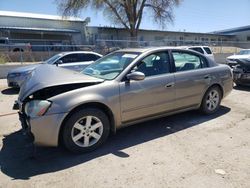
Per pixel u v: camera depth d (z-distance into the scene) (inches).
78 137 145.8
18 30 1200.2
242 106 247.9
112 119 156.9
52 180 121.9
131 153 148.2
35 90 139.2
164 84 175.8
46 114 134.2
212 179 120.0
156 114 177.3
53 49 760.3
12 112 244.4
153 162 137.0
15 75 361.4
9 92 360.5
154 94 171.2
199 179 120.3
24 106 144.3
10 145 162.4
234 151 148.4
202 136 171.5
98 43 814.5
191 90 193.9
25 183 119.4
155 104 173.5
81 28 1405.0
